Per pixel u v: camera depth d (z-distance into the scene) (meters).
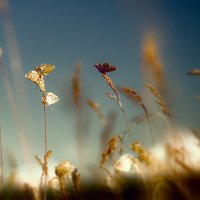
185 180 0.73
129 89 0.73
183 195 0.71
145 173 0.72
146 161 0.72
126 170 0.72
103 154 0.72
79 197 0.70
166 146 0.76
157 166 0.73
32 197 0.73
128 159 0.72
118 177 0.73
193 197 0.71
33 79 0.70
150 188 0.72
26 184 0.74
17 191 0.74
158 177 0.72
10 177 0.75
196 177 0.73
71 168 0.71
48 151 0.70
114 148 0.72
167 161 0.75
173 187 0.72
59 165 0.70
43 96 0.70
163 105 0.79
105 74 0.71
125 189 0.73
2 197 0.74
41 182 0.71
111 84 0.71
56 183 0.70
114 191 0.73
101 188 0.75
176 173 0.73
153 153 0.74
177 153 0.75
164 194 0.72
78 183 0.70
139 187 0.73
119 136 0.72
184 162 0.75
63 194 0.70
